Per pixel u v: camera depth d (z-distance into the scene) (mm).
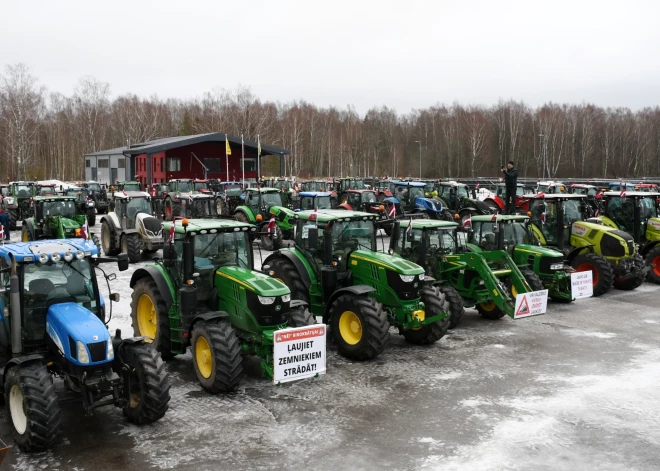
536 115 84500
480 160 82375
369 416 7938
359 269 10930
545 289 12906
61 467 6543
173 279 9680
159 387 7352
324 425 7656
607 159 76250
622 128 80938
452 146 83875
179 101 99688
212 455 6848
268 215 23531
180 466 6594
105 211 37781
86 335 6988
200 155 52062
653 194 17188
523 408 8211
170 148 45250
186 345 9375
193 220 10336
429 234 12602
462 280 12492
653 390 8867
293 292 11297
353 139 86125
